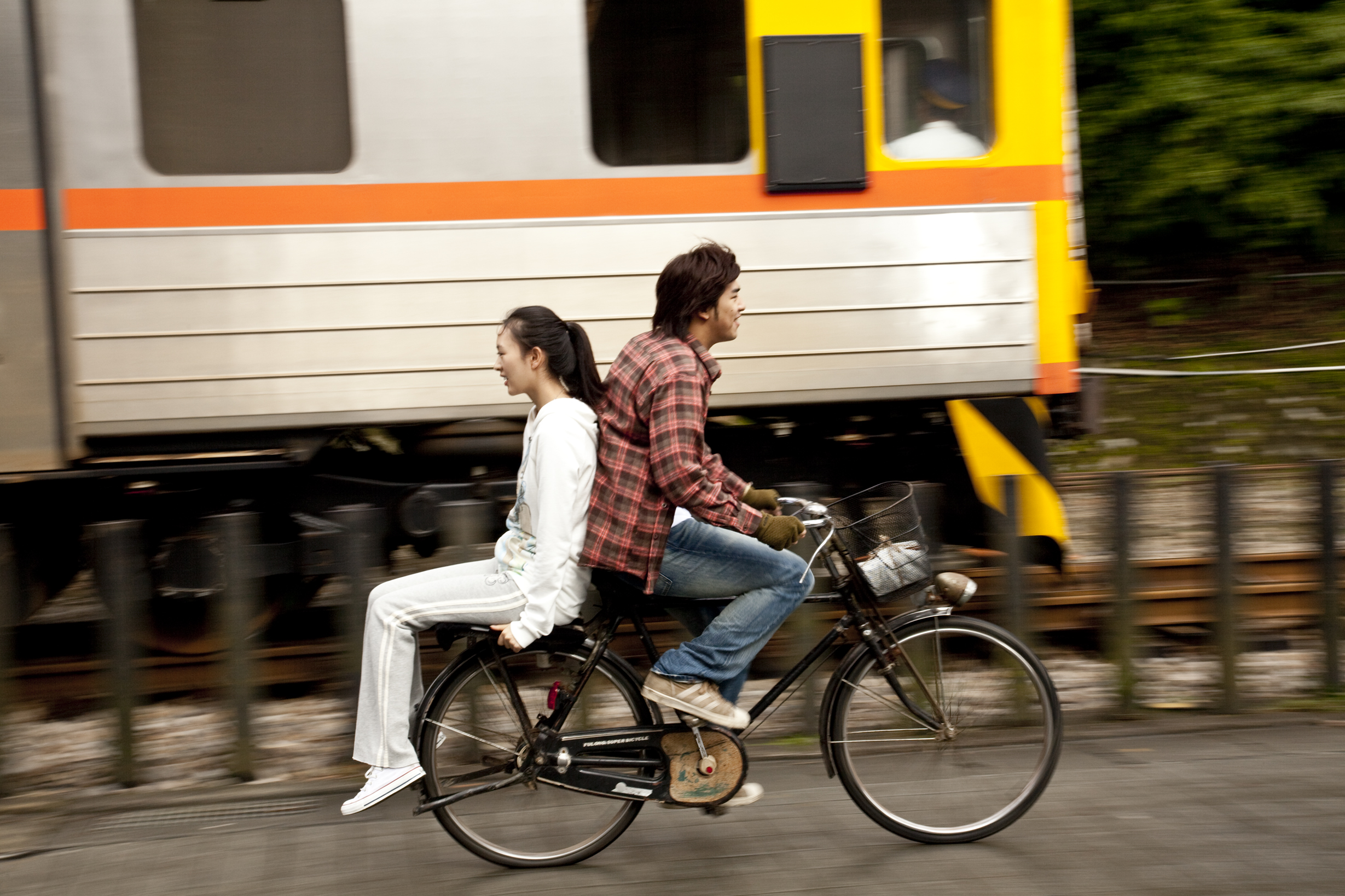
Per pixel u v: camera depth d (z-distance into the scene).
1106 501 4.26
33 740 4.29
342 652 3.93
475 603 2.96
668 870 3.11
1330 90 9.75
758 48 4.41
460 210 4.28
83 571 4.49
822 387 4.51
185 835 3.40
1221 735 4.00
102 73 4.08
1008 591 4.14
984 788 3.22
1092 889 2.95
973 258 4.58
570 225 4.34
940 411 4.98
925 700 3.21
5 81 4.00
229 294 4.18
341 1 4.19
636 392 2.94
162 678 4.60
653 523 2.97
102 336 4.11
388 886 3.06
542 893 3.00
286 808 3.58
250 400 4.20
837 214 4.48
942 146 4.57
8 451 4.08
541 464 2.91
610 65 4.34
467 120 4.27
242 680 3.81
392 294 4.26
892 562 3.14
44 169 4.06
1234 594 4.21
